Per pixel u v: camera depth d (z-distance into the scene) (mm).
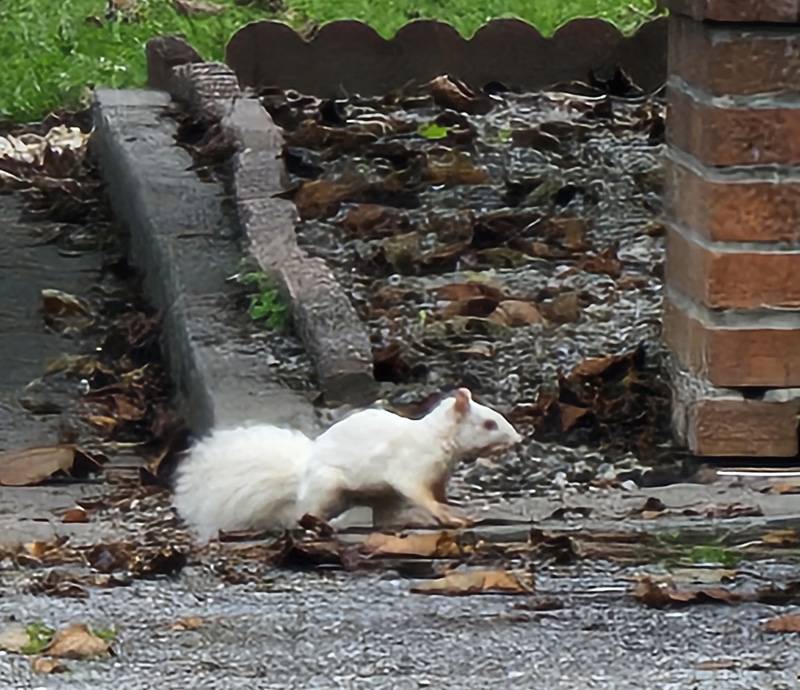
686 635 8250
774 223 11805
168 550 9844
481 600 8922
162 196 16891
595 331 13852
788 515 10633
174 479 12523
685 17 12156
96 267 17938
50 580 9453
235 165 17031
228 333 13766
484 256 15766
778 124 11742
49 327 16625
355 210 16516
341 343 13086
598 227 16453
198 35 24953
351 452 10719
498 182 17594
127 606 8867
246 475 10734
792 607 8758
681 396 12312
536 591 9070
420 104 20750
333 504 10711
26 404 15031
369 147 18641
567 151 18500
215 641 8195
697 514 10742
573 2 25484
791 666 7750
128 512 11875
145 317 16156
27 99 23703
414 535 10133
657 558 9742
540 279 15117
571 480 11852
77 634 8148
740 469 11945
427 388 13086
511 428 10891
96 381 15438
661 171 17453
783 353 11891
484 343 13750
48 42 24828
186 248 15539
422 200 17234
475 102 20578
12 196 19891
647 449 12297
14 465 13125
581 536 10078
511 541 10188
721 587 9031
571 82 21859
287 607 8805
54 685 7547
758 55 11688
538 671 7703
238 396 12750
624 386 12812
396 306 14586
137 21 25281
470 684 7508
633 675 7629
